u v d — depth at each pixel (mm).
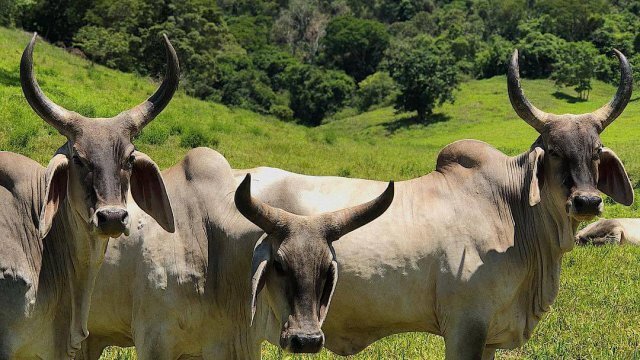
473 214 6566
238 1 117500
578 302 9461
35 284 5148
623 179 6578
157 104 5156
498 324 6570
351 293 6480
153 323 5848
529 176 6598
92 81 26688
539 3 96000
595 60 66125
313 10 113625
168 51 5172
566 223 6480
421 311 6547
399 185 6809
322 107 79562
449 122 58406
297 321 4770
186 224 5996
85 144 4852
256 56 85750
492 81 69688
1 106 18250
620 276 10805
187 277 5863
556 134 6391
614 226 13328
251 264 5465
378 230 6508
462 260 6422
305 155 20938
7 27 39094
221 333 5988
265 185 6762
